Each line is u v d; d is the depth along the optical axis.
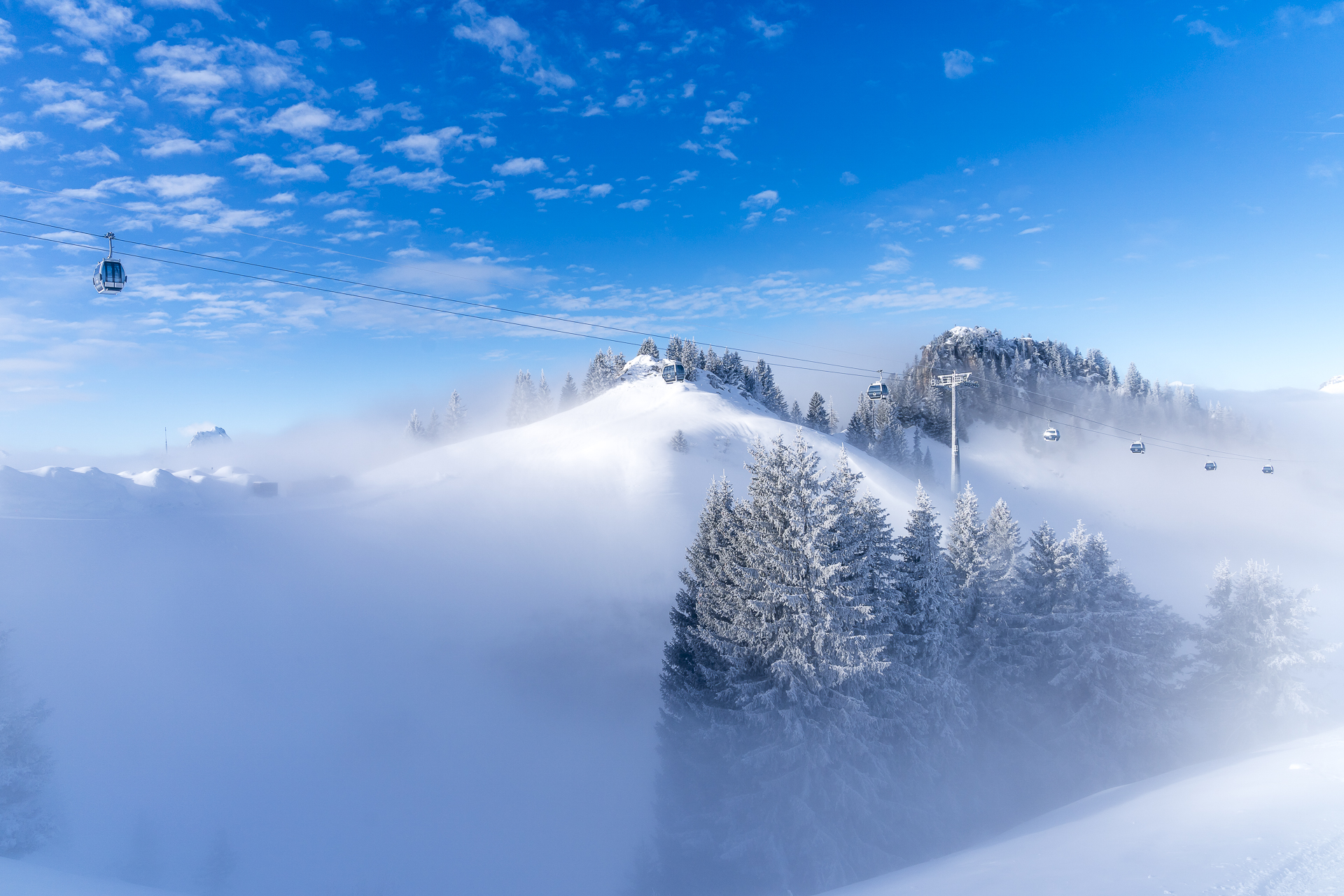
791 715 21.05
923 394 197.62
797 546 21.95
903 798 23.36
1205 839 7.94
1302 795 9.13
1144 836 8.74
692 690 27.08
